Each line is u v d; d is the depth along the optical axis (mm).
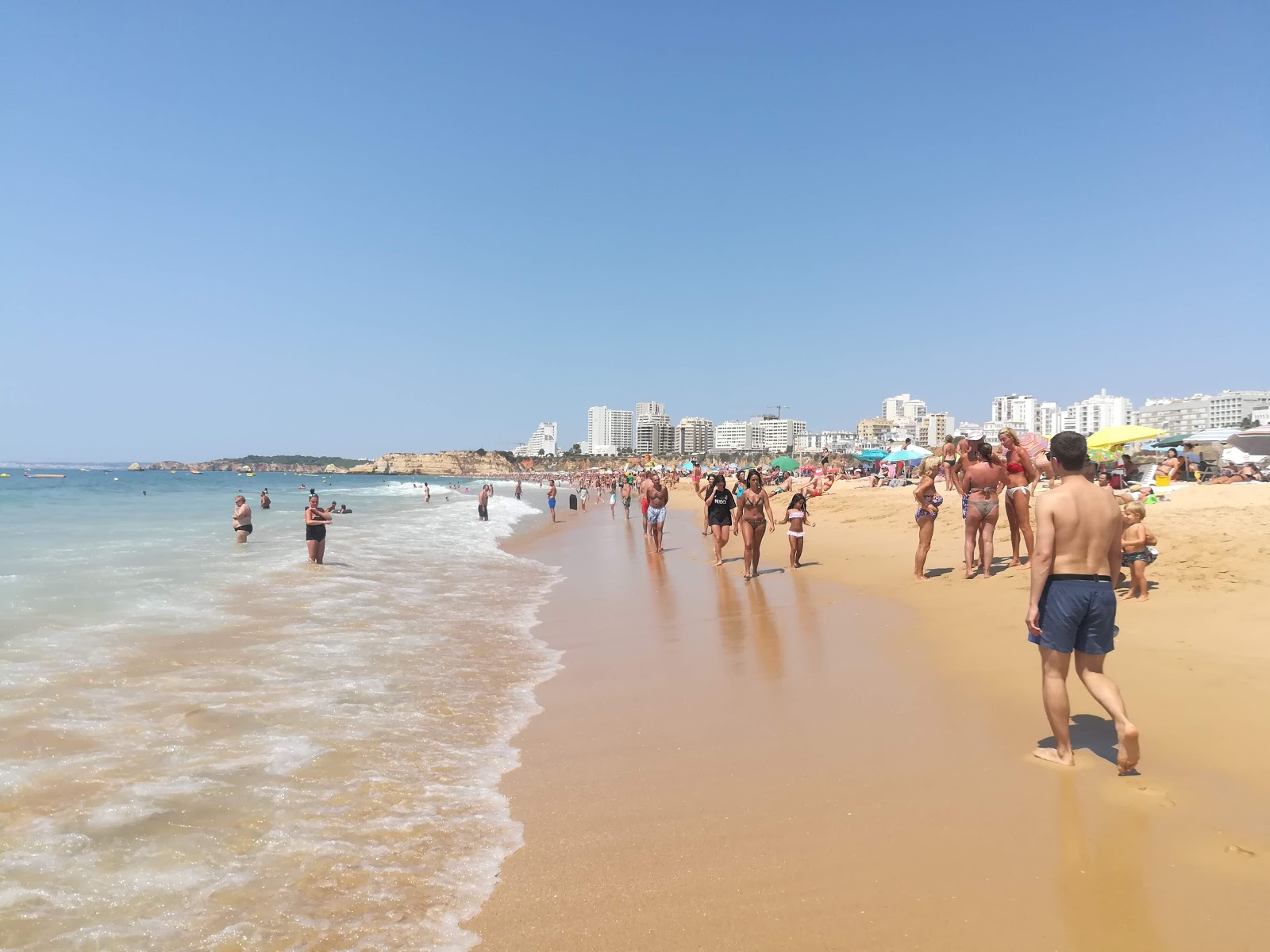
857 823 3439
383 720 5121
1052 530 3955
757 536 11852
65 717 4836
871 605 8781
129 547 15883
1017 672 5648
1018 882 2875
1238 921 2553
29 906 2779
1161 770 3777
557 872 3125
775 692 5605
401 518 30922
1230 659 5312
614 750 4555
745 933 2648
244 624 7961
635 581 12367
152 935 2639
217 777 4020
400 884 3033
